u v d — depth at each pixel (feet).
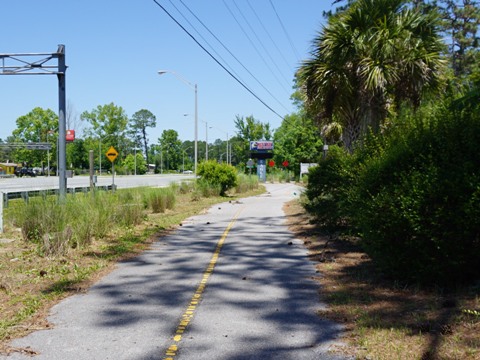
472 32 121.90
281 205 80.79
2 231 40.81
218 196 104.17
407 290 21.89
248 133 240.12
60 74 65.57
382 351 15.25
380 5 45.80
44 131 295.28
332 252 33.30
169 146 489.26
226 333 17.39
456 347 14.85
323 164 43.37
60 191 59.57
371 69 43.21
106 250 34.24
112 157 101.60
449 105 25.77
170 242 39.60
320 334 17.21
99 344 16.29
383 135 33.37
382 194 21.91
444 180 19.99
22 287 23.73
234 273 27.55
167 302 21.48
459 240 19.83
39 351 15.61
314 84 47.91
